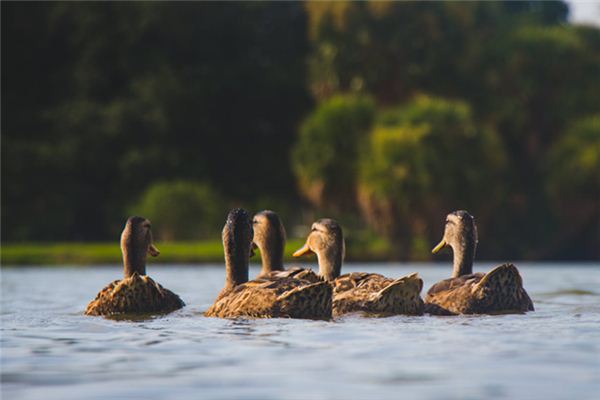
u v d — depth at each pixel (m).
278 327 11.04
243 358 8.73
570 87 52.75
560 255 50.03
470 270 14.84
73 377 7.89
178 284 22.66
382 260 43.06
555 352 8.96
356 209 47.56
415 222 44.00
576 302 15.78
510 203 50.09
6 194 54.25
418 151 44.00
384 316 12.33
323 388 7.29
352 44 51.31
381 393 7.09
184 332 10.80
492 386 7.31
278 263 14.68
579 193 48.16
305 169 47.62
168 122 56.41
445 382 7.48
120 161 55.28
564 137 50.28
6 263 38.41
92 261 38.72
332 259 14.51
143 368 8.27
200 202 47.12
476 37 53.69
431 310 12.96
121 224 55.28
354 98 48.28
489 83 52.62
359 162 45.59
